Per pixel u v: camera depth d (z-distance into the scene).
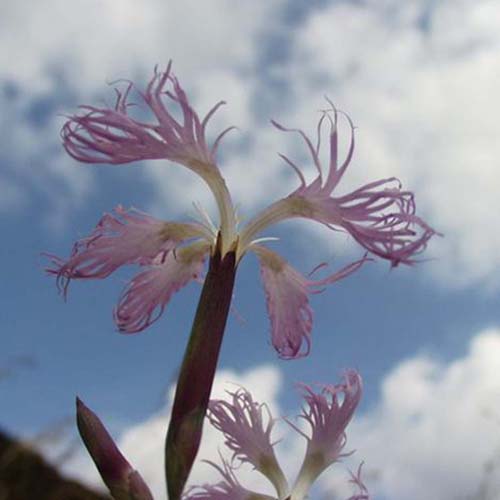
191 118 0.10
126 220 0.11
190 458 0.09
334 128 0.10
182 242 0.11
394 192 0.10
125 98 0.10
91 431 0.10
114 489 0.10
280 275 0.11
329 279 0.11
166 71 0.10
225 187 0.10
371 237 0.10
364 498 0.12
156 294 0.11
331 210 0.10
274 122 0.10
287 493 0.12
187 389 0.10
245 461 0.12
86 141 0.10
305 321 0.11
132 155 0.10
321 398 0.12
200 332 0.10
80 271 0.11
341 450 0.12
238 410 0.12
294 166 0.10
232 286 0.10
